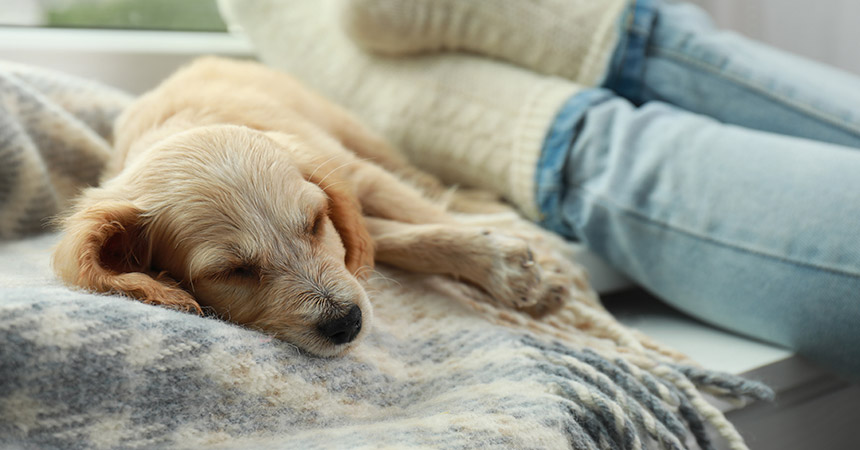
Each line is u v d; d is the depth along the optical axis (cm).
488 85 143
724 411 97
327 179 100
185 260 85
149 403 61
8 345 56
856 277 95
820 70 136
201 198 85
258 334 75
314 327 80
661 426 79
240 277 85
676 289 117
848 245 96
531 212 136
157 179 88
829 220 98
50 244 110
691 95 138
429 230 107
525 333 94
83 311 61
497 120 139
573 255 127
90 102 145
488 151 140
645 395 83
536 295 102
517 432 66
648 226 116
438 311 98
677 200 113
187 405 63
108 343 60
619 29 137
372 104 160
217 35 206
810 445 114
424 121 150
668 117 123
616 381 84
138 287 76
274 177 90
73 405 58
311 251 88
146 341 62
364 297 87
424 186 144
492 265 103
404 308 98
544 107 131
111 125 146
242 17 182
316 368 75
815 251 99
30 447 57
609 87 145
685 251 113
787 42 193
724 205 108
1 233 116
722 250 108
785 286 102
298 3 177
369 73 162
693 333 118
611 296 139
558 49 140
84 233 79
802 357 108
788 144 109
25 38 173
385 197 119
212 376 65
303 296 83
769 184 105
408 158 157
